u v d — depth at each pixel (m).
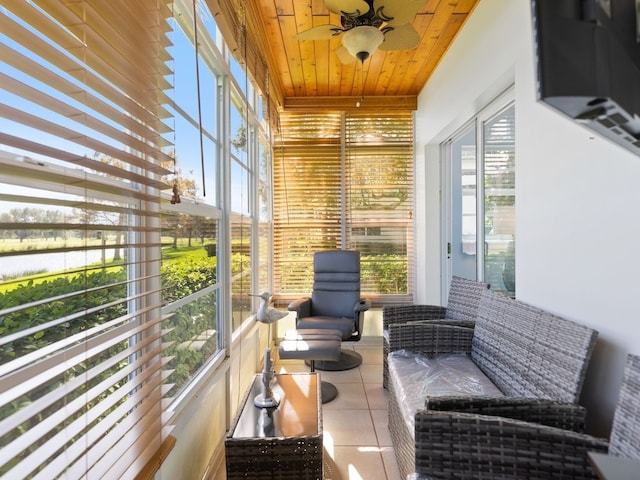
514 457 1.03
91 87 0.80
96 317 0.93
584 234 1.45
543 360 1.48
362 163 4.14
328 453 1.97
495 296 2.06
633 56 0.45
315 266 3.73
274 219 4.13
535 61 0.42
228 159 2.10
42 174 0.71
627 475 0.54
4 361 0.62
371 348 3.82
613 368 1.30
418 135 4.03
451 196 3.65
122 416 0.90
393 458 1.92
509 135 2.38
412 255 4.09
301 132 4.16
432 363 2.04
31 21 0.65
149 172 1.13
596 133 0.53
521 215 1.92
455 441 1.07
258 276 3.21
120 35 0.88
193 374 1.65
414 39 2.31
